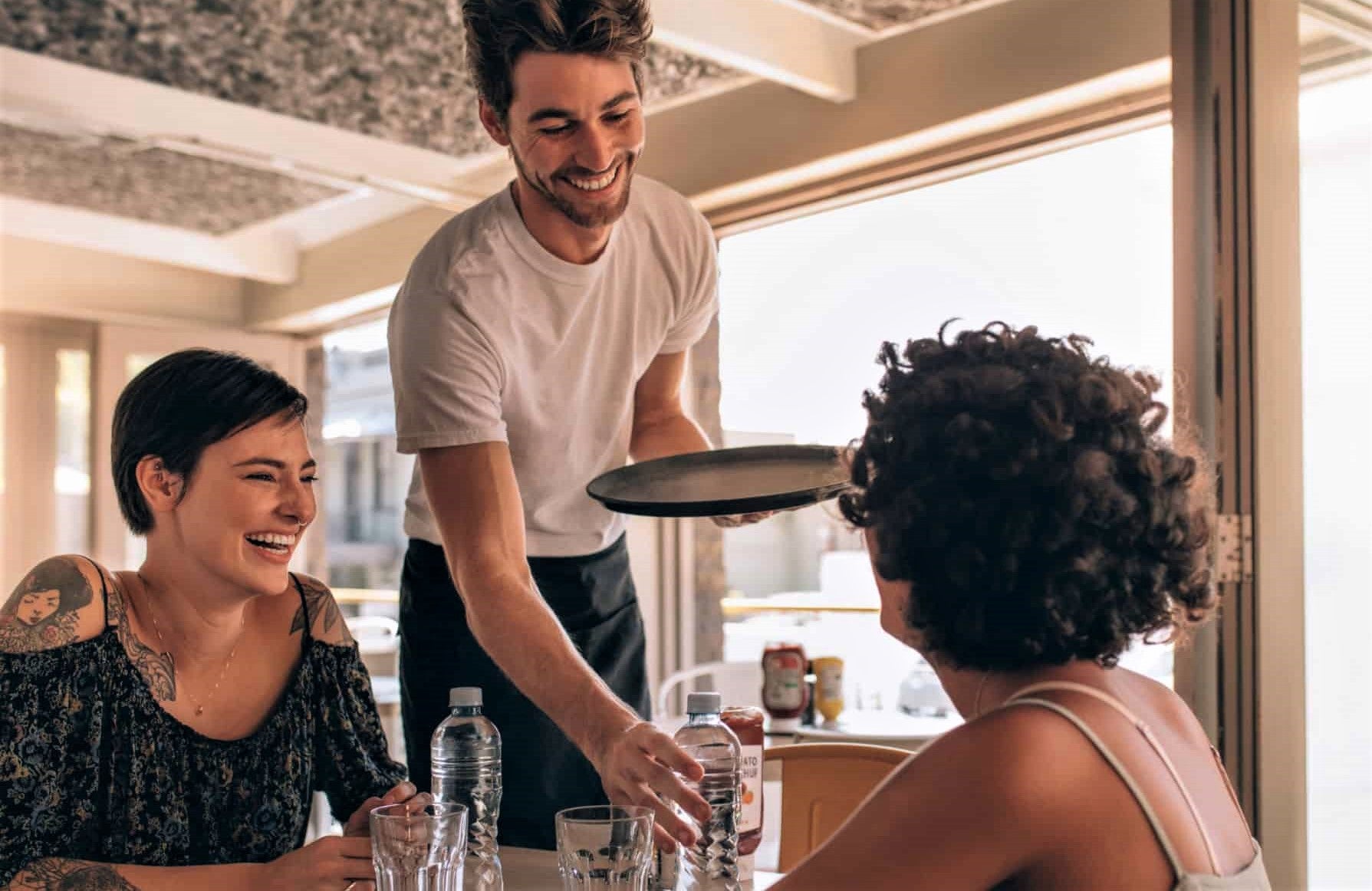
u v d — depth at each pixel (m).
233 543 1.47
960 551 0.89
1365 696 2.58
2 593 6.00
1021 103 3.34
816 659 3.74
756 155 4.04
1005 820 0.81
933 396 0.93
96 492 5.96
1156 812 0.86
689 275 1.91
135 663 1.47
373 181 4.45
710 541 4.71
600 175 1.62
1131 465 0.90
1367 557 2.61
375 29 3.48
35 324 6.16
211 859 1.50
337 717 1.65
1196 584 0.93
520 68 1.60
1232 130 2.55
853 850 0.83
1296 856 2.52
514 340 1.72
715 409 4.62
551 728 1.77
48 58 3.70
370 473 6.85
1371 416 2.61
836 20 3.52
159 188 5.08
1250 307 2.53
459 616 1.81
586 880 1.08
